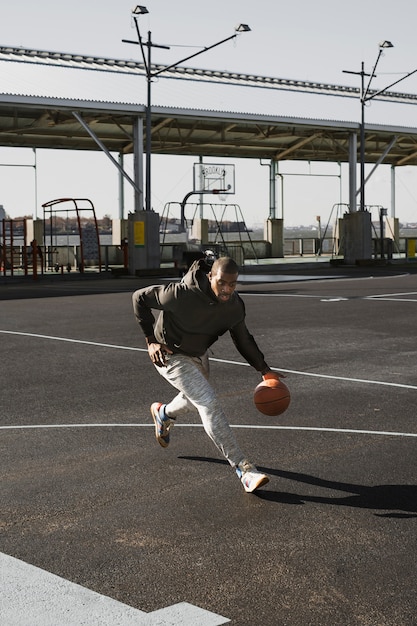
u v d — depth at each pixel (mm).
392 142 42969
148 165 34344
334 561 4547
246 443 7094
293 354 12141
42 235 44250
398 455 6711
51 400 8953
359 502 5559
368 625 3803
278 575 4363
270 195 51656
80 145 44125
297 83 44438
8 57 35531
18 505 5516
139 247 34875
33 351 12555
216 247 38875
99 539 4895
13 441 7188
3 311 19094
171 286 5730
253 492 5773
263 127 43094
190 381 5809
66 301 21828
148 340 5863
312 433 7441
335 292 23672
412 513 5344
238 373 10617
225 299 5578
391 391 9391
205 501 5590
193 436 7289
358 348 12703
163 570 4438
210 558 4602
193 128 40125
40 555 4648
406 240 46750
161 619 3871
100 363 11414
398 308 18672
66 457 6668
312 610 3957
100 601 4059
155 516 5297
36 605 4016
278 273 34906
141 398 9031
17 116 36156
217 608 3984
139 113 34656
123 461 6539
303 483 5980
